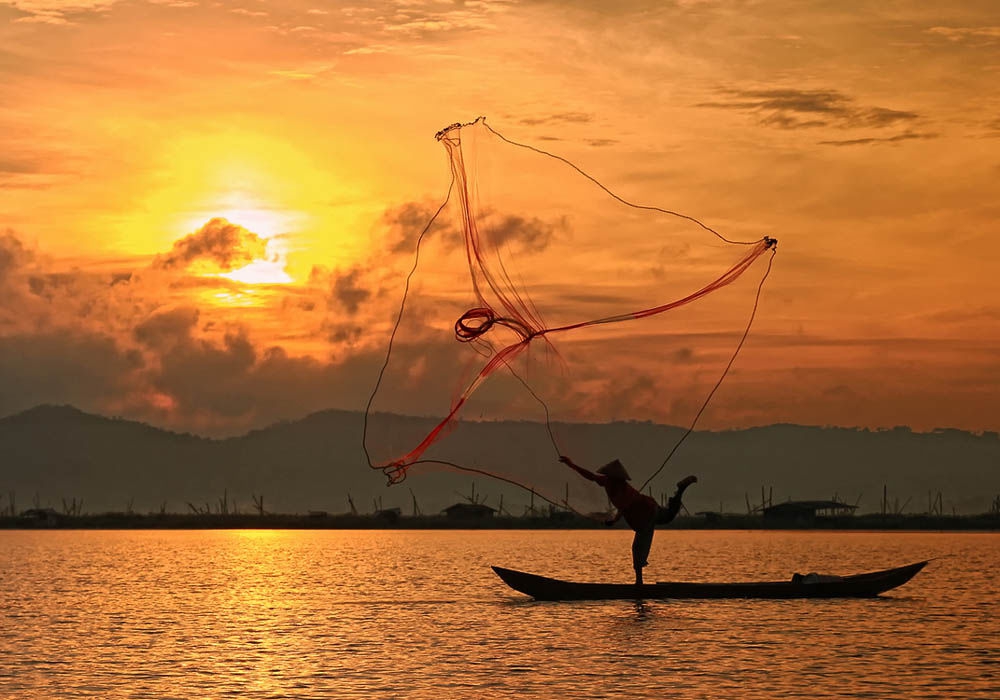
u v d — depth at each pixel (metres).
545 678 33.41
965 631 42.38
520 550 125.44
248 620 49.31
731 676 33.62
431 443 34.28
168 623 48.38
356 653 38.31
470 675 33.97
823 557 108.00
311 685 32.59
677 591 50.34
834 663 35.62
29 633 44.91
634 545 48.50
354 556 112.44
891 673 34.03
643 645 39.16
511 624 45.00
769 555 112.31
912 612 48.22
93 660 37.38
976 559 102.62
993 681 32.78
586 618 46.00
